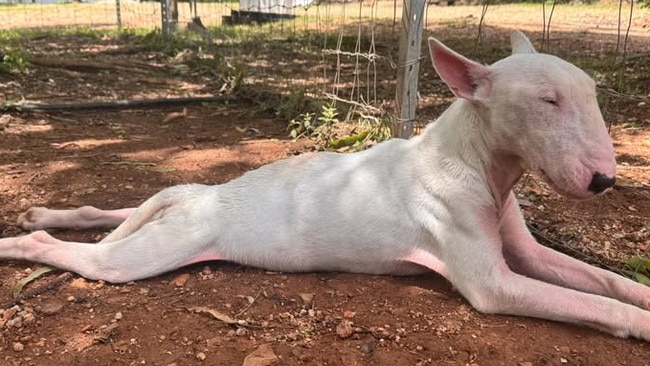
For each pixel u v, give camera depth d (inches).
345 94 93.0
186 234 40.6
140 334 34.5
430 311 36.7
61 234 47.7
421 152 39.5
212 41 149.5
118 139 74.0
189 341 33.9
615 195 54.9
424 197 38.4
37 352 33.1
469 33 168.1
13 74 107.7
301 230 40.1
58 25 206.4
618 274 40.1
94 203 53.9
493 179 37.2
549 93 32.4
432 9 258.2
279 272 41.2
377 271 40.6
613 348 33.3
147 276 40.2
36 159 65.0
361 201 39.5
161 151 69.2
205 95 100.3
